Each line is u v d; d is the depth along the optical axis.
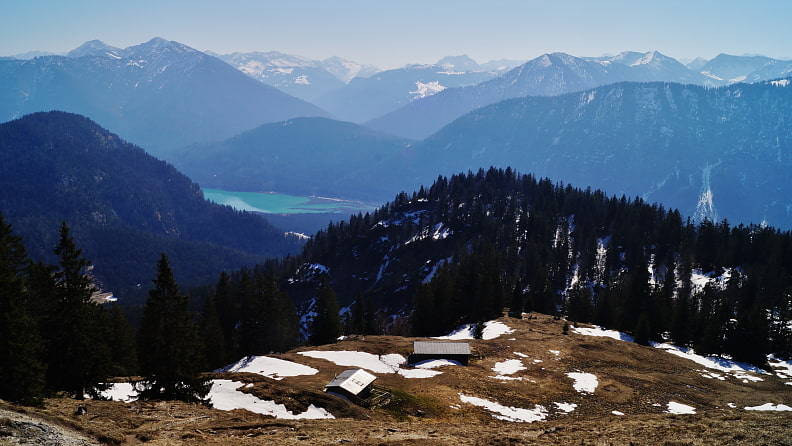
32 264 46.38
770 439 27.55
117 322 79.19
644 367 83.50
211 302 87.69
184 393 48.16
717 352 101.00
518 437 33.03
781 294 130.75
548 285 146.88
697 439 28.67
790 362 100.88
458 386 65.19
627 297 124.06
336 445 32.06
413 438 34.50
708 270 166.25
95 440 28.39
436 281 128.75
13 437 23.27
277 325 95.00
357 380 57.25
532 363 79.69
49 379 43.84
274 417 46.62
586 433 33.12
